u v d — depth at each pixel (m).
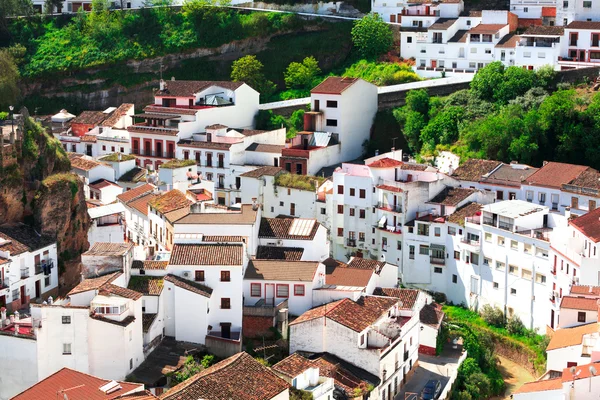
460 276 153.88
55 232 138.50
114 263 125.81
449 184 163.88
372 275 138.25
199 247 130.62
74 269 143.38
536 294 142.88
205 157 191.12
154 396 101.06
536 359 137.88
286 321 129.00
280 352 126.62
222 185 189.88
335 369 119.25
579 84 194.00
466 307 153.12
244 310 128.50
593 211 142.25
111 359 115.19
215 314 128.12
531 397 110.25
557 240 139.75
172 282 126.31
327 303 129.88
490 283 149.25
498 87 194.75
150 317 124.12
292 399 107.25
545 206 155.88
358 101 199.00
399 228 159.50
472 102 196.38
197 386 100.88
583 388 107.75
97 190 179.00
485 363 138.00
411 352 130.25
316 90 197.25
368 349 121.19
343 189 165.50
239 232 138.25
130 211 162.88
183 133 198.88
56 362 114.31
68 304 117.69
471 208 155.88
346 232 166.25
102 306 115.50
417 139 197.12
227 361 108.44
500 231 146.88
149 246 142.75
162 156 199.88
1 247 129.25
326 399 112.38
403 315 131.62
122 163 191.50
